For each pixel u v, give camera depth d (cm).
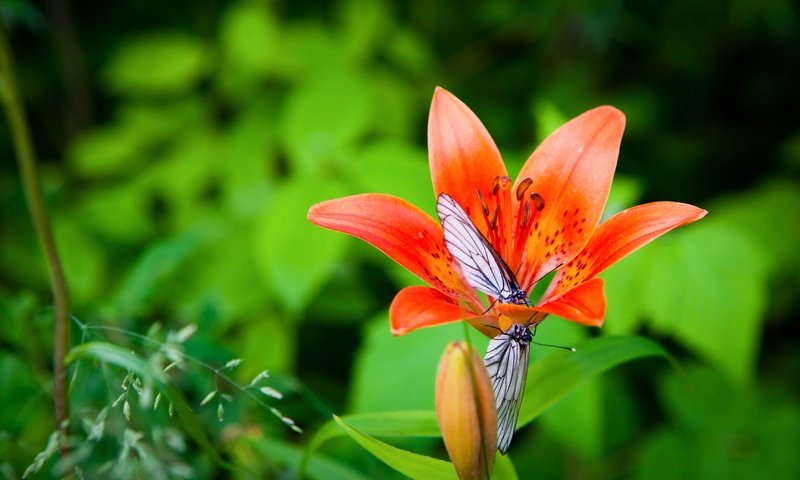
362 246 63
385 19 79
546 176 42
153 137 75
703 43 94
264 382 47
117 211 71
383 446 39
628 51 95
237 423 48
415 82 87
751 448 62
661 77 97
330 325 76
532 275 42
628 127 86
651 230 39
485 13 91
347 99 57
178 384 48
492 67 93
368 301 67
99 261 68
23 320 47
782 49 96
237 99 75
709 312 51
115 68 75
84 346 39
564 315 37
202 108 77
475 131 42
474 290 41
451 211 38
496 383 38
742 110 100
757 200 78
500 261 38
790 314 79
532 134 88
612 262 40
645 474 62
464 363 37
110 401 42
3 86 43
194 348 46
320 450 51
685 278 51
